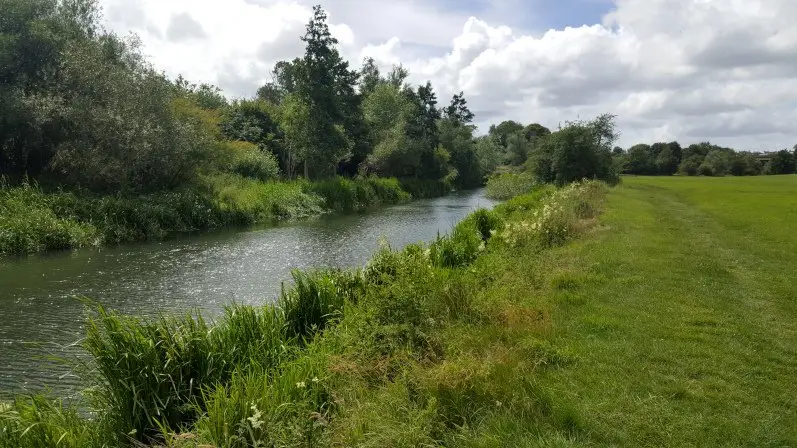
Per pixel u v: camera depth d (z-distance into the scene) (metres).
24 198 19.06
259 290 12.60
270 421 4.46
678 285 9.14
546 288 8.95
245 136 43.91
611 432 4.38
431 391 4.93
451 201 43.50
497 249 12.62
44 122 21.70
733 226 16.72
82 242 18.02
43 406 5.19
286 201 30.27
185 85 37.47
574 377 5.44
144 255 16.92
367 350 5.95
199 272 14.52
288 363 5.96
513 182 47.50
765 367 5.71
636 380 5.34
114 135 22.16
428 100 66.81
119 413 5.29
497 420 4.51
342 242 20.12
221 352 6.21
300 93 40.00
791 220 17.78
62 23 25.16
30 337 9.16
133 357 5.48
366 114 58.62
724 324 7.09
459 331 6.46
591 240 13.60
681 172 83.31
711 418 4.62
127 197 22.38
